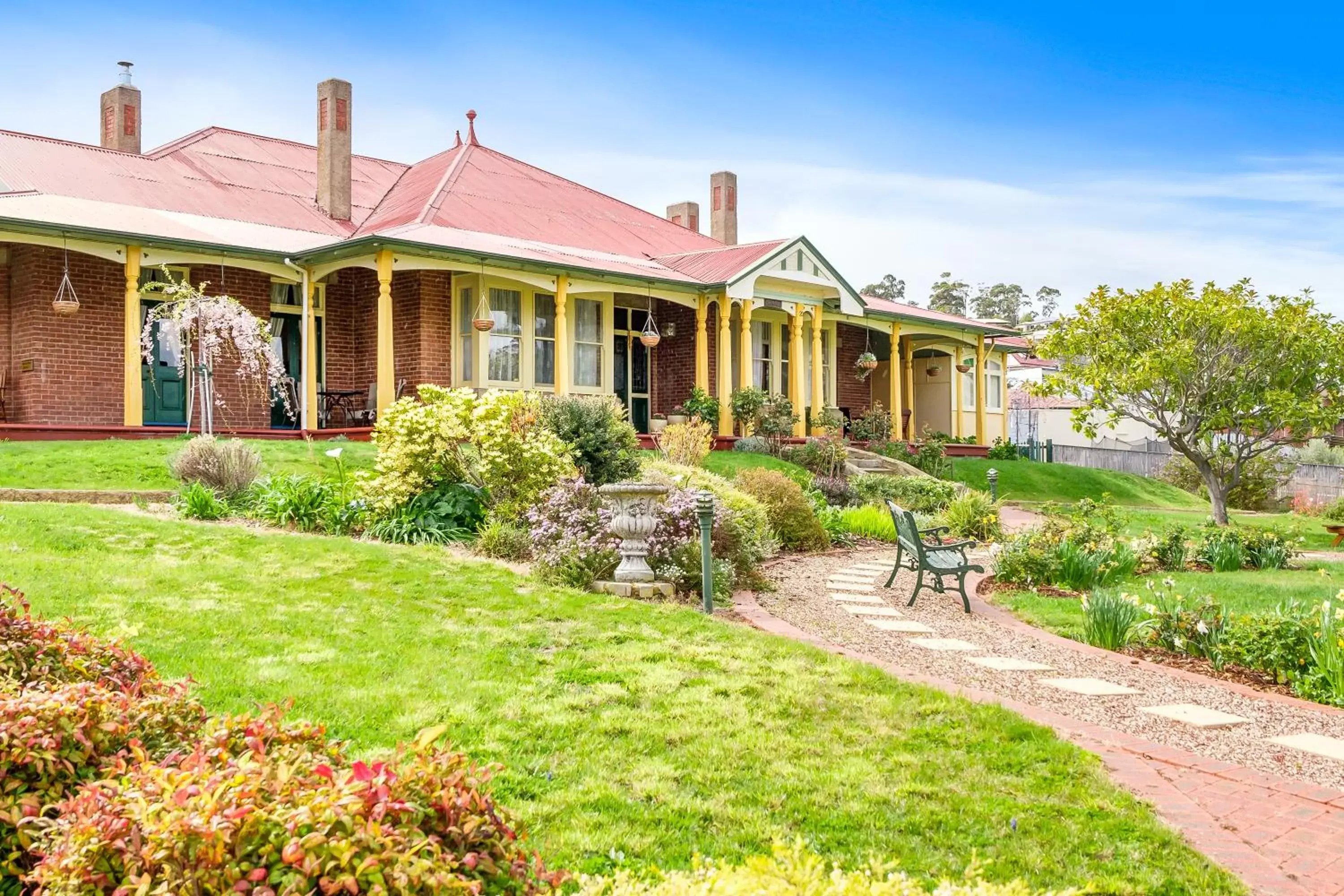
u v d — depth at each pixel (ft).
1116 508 76.69
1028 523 65.21
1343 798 16.26
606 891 9.75
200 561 29.58
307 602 25.72
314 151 89.45
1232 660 26.17
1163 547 44.96
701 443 61.11
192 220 64.23
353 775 8.16
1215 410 65.10
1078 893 10.03
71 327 57.82
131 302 54.29
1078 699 22.54
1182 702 22.58
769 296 78.07
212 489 41.65
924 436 92.48
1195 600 30.17
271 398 65.05
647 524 30.91
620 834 13.64
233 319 52.65
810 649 24.14
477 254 60.70
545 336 70.13
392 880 7.28
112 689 13.15
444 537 38.19
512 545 35.91
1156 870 13.17
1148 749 18.49
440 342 65.57
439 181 81.87
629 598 29.68
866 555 47.98
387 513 40.37
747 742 17.37
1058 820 14.71
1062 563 38.27
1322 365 63.62
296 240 66.54
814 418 81.76
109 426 53.36
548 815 14.21
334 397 66.74
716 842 13.58
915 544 34.78
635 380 80.18
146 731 11.25
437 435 41.06
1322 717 21.63
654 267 78.33
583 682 20.48
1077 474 94.17
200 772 8.27
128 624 22.34
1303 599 34.63
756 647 23.81
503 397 43.04
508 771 15.61
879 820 14.46
